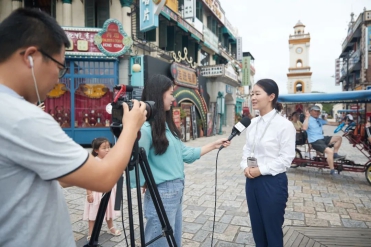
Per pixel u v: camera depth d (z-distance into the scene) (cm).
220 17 1973
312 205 436
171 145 197
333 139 625
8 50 90
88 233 322
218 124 1758
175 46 1404
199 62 1725
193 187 538
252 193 238
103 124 1035
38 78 95
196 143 1262
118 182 145
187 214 398
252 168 232
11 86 92
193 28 1502
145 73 1077
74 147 92
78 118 1027
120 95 128
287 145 225
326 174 651
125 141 106
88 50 970
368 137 571
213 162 809
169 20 1280
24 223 90
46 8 1032
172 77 1234
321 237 321
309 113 634
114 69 1014
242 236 329
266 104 239
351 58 2698
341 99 579
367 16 2139
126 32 1070
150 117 133
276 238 225
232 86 2106
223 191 510
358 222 367
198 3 1650
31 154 84
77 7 1030
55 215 100
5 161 86
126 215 391
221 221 372
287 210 414
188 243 313
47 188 96
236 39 2416
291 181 586
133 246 137
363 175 639
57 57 98
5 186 88
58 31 97
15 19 91
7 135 82
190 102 1471
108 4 1062
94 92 1029
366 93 548
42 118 87
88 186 92
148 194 196
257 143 240
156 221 189
